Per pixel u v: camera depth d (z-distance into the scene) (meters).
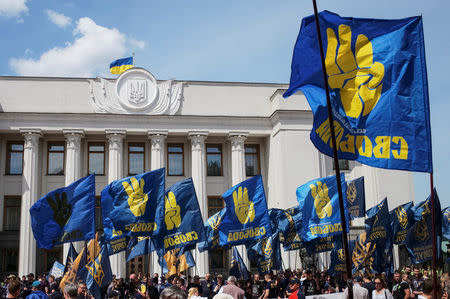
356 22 8.42
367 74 8.30
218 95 38.94
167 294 4.81
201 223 16.73
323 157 38.03
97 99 36.84
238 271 20.78
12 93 36.59
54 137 37.34
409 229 17.52
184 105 38.25
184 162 38.88
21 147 37.19
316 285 17.73
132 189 15.69
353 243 19.36
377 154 8.05
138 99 37.06
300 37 8.57
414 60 8.25
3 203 36.16
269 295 16.81
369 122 8.16
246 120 38.50
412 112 8.10
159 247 16.36
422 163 7.90
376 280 11.64
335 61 8.40
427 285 7.54
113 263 34.22
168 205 16.59
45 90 36.88
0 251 35.28
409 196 38.50
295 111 37.53
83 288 12.31
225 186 39.09
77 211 14.41
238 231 16.59
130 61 38.84
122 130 36.41
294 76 8.59
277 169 37.59
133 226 15.50
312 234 15.76
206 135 37.62
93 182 14.67
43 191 36.62
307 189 16.05
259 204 16.91
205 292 17.25
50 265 35.53
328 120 8.26
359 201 19.06
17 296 8.88
